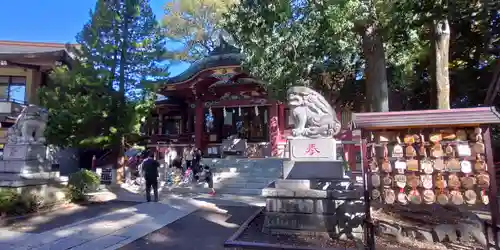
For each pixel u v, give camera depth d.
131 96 15.96
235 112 25.38
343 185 6.84
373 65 8.71
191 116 25.83
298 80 11.09
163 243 6.30
